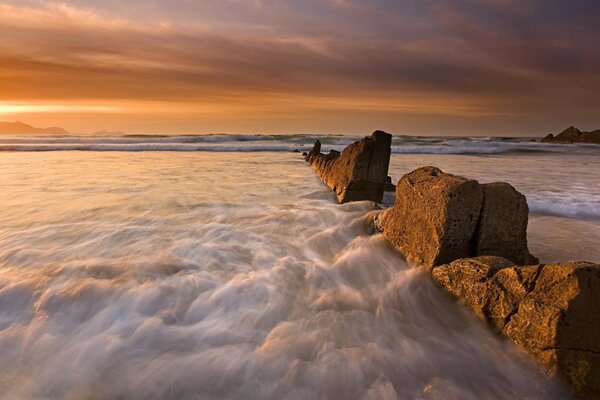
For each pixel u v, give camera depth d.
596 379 3.52
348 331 4.71
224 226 8.78
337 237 8.03
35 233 7.91
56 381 3.74
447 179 5.91
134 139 49.84
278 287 5.72
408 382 3.97
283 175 18.41
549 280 3.95
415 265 6.09
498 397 3.80
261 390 3.71
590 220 10.03
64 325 4.54
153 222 8.99
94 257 6.54
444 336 4.72
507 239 5.54
